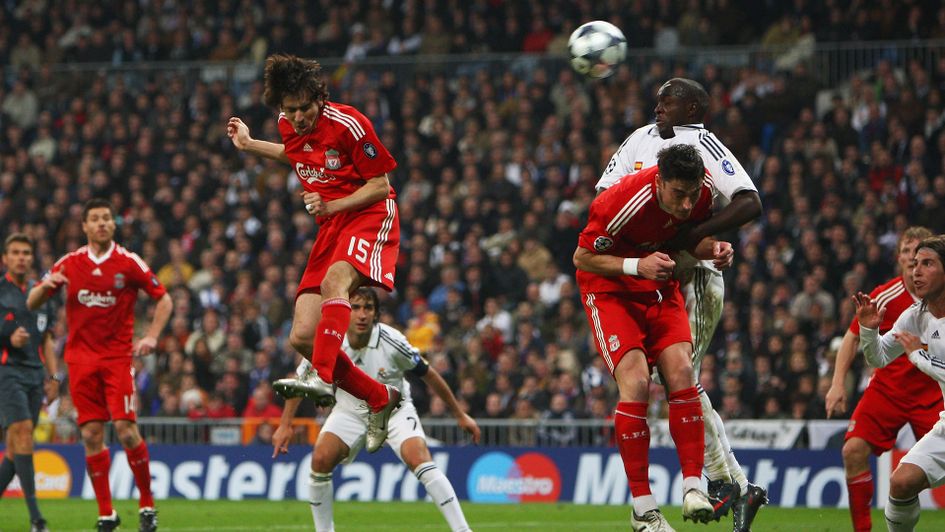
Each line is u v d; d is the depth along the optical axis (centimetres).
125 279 2081
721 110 4206
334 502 3061
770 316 3491
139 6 5262
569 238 3897
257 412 3347
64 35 5284
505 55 4578
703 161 1471
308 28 4900
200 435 3306
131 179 4538
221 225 4222
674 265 1425
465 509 2841
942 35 4259
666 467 2945
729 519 2381
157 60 5091
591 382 3334
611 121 4216
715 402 3192
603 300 1495
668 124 1603
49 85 4994
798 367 3162
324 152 1488
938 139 3919
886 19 4300
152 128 4731
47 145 4822
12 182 4703
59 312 3838
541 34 4666
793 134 4003
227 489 3184
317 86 1459
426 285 3897
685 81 1609
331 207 1462
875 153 3859
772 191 3859
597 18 4638
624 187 1449
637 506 1461
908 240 1791
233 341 3606
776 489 2892
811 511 2723
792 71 4284
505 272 3788
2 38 5316
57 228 4447
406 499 3092
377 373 1831
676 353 1480
